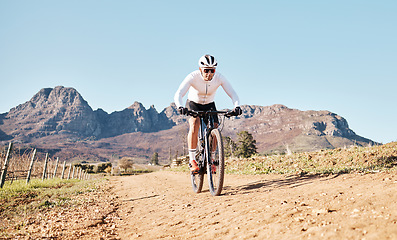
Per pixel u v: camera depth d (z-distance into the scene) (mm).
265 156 11773
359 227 1979
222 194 5059
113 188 9969
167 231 3209
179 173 16031
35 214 5410
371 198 2725
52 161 17906
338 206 2697
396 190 2793
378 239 1717
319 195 3490
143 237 3135
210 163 4949
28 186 10539
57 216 4883
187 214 3869
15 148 13586
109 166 84375
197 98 5113
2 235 3438
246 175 8422
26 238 3268
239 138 60219
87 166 80938
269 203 3492
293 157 9883
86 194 8273
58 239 3248
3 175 9320
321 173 5996
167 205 4957
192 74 4934
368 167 5953
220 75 5078
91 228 3791
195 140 5359
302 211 2781
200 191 5715
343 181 4363
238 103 4941
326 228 2086
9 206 6477
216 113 4824
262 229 2480
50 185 11766
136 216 4480
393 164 6078
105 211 5078
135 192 7934
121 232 3535
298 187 4578
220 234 2662
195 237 2762
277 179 6363
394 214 2078
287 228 2348
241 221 2904
